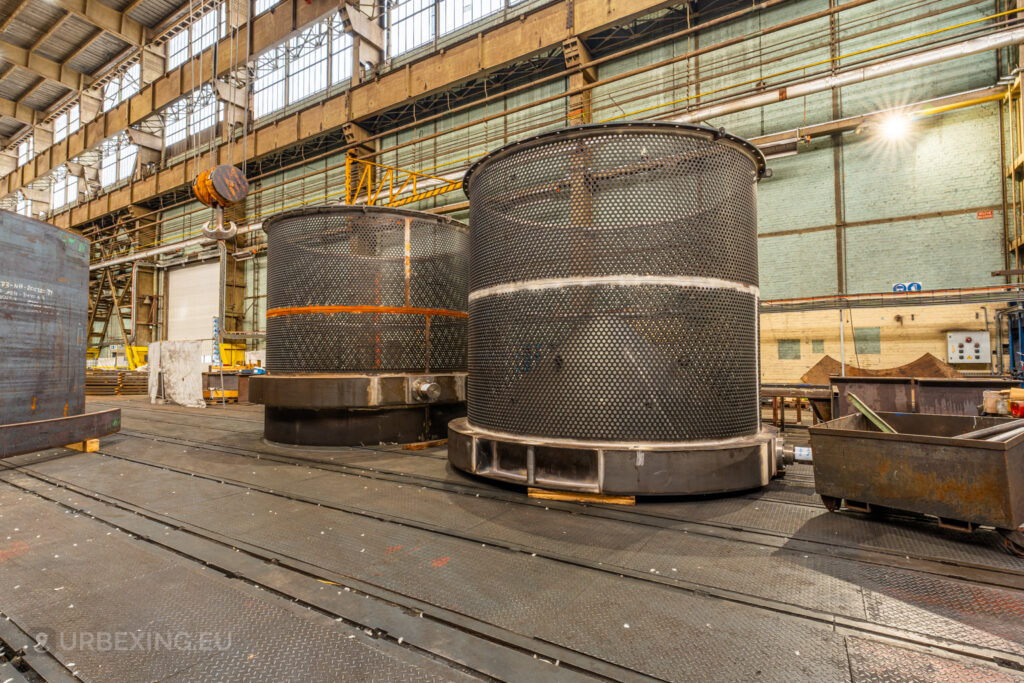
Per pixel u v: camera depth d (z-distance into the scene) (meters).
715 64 14.20
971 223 11.26
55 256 6.73
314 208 7.29
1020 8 9.82
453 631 2.31
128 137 27.48
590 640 2.22
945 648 2.13
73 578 2.90
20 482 5.25
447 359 7.87
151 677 1.97
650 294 4.42
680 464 4.24
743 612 2.46
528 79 17.12
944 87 11.52
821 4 12.95
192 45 25.11
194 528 3.75
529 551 3.28
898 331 11.91
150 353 16.33
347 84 21.00
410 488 4.94
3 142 37.41
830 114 12.63
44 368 6.52
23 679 1.98
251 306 24.70
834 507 3.98
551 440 4.59
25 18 24.95
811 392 8.24
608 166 4.57
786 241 13.21
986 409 6.04
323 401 7.00
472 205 5.68
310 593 2.71
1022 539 3.09
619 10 14.30
